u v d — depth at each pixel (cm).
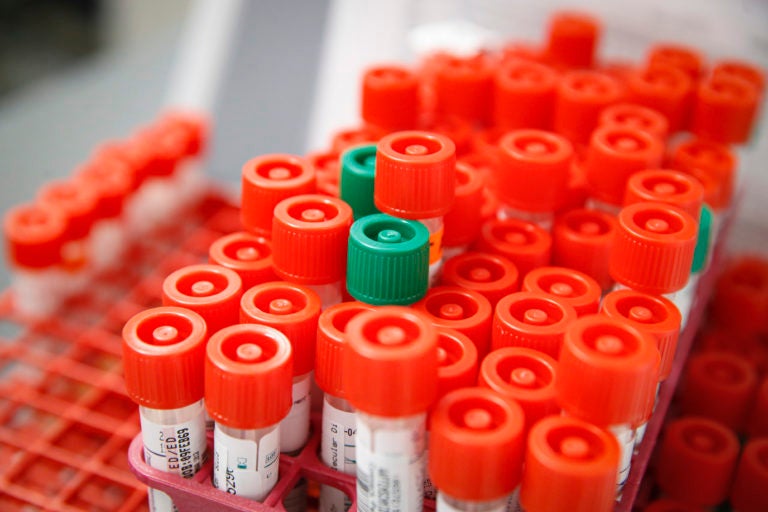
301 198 36
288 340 33
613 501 31
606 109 42
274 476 34
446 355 33
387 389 31
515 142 39
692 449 41
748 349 47
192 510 34
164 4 110
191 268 35
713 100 44
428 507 34
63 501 40
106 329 47
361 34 61
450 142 35
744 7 53
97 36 113
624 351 32
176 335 33
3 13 115
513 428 31
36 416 45
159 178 52
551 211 38
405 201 34
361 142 41
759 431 43
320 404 37
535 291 35
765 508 40
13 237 46
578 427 31
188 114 63
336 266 35
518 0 57
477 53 50
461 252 38
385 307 32
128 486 40
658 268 34
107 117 84
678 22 55
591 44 49
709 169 42
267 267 36
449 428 31
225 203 56
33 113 85
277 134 69
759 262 50
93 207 48
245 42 73
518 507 33
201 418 34
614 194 39
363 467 32
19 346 46
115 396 44
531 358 33
